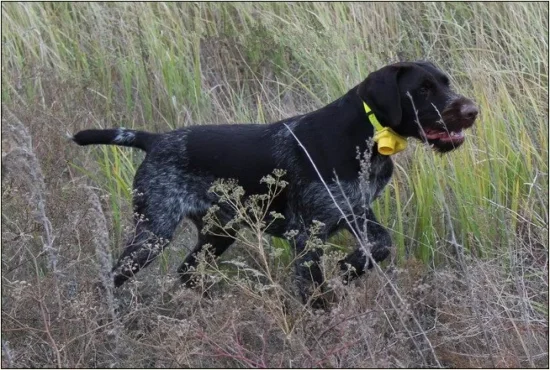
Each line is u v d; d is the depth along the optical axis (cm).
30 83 739
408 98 504
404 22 813
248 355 450
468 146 599
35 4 873
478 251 554
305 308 440
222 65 785
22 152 490
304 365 415
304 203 518
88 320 448
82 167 634
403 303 422
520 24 752
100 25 806
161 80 745
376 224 514
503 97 650
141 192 545
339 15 805
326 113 520
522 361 445
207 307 486
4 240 507
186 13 848
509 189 597
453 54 747
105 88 764
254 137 535
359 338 425
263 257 438
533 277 518
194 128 548
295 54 765
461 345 462
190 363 424
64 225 509
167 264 570
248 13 845
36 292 460
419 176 573
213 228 551
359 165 509
